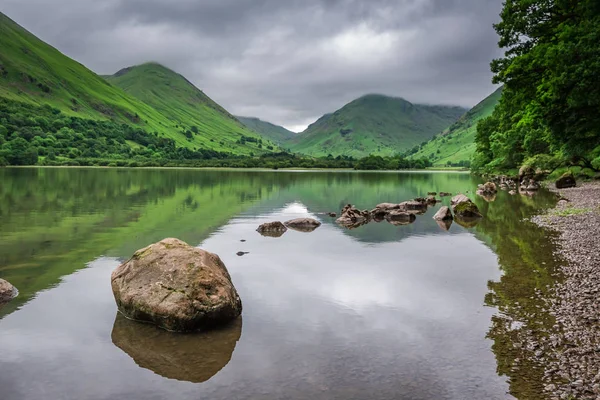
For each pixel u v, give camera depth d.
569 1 39.19
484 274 17.03
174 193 57.22
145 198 49.28
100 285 15.62
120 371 9.37
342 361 9.67
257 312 13.00
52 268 17.89
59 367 9.54
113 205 41.59
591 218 29.45
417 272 17.58
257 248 22.77
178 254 13.35
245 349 10.42
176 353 10.26
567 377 8.59
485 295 14.26
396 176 141.25
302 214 38.41
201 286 12.19
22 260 19.19
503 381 8.58
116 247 22.20
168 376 9.12
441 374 8.97
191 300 11.81
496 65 46.94
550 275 16.23
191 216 35.03
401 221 34.34
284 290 15.18
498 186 77.88
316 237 26.44
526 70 41.69
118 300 13.00
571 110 35.00
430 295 14.43
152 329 11.77
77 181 79.38
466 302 13.60
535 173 81.69
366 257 20.61
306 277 16.88
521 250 21.33
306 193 63.00
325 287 15.52
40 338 11.08
